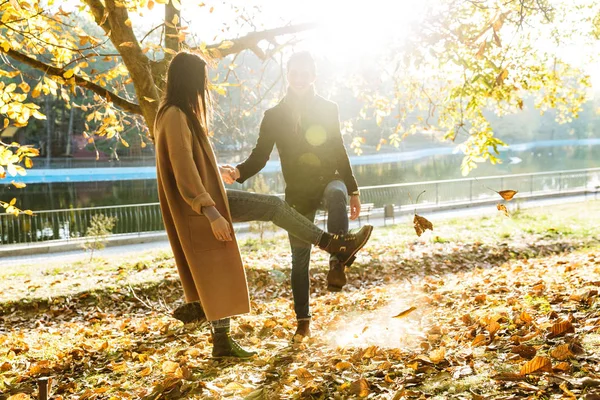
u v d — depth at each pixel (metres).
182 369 3.58
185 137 3.22
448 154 83.25
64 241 18.00
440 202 25.12
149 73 5.60
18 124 5.95
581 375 2.62
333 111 3.92
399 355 3.39
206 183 3.30
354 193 3.97
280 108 3.94
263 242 15.98
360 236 3.43
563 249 13.59
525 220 17.95
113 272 11.49
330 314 5.77
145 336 5.73
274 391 3.04
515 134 111.75
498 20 3.51
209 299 3.29
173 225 3.48
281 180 40.03
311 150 3.86
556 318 3.77
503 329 3.71
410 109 9.74
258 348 4.14
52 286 10.03
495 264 12.47
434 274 11.42
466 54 7.18
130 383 3.78
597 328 3.27
